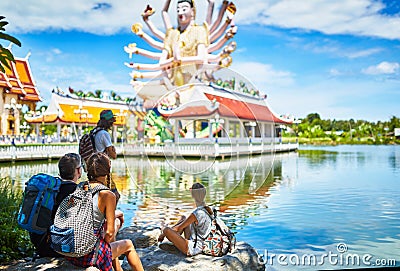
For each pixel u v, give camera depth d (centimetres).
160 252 431
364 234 592
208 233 418
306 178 1321
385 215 720
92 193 335
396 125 6694
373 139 6362
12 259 420
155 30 3216
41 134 3991
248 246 453
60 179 368
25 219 351
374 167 1764
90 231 319
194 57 1973
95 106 3856
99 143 448
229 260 402
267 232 602
